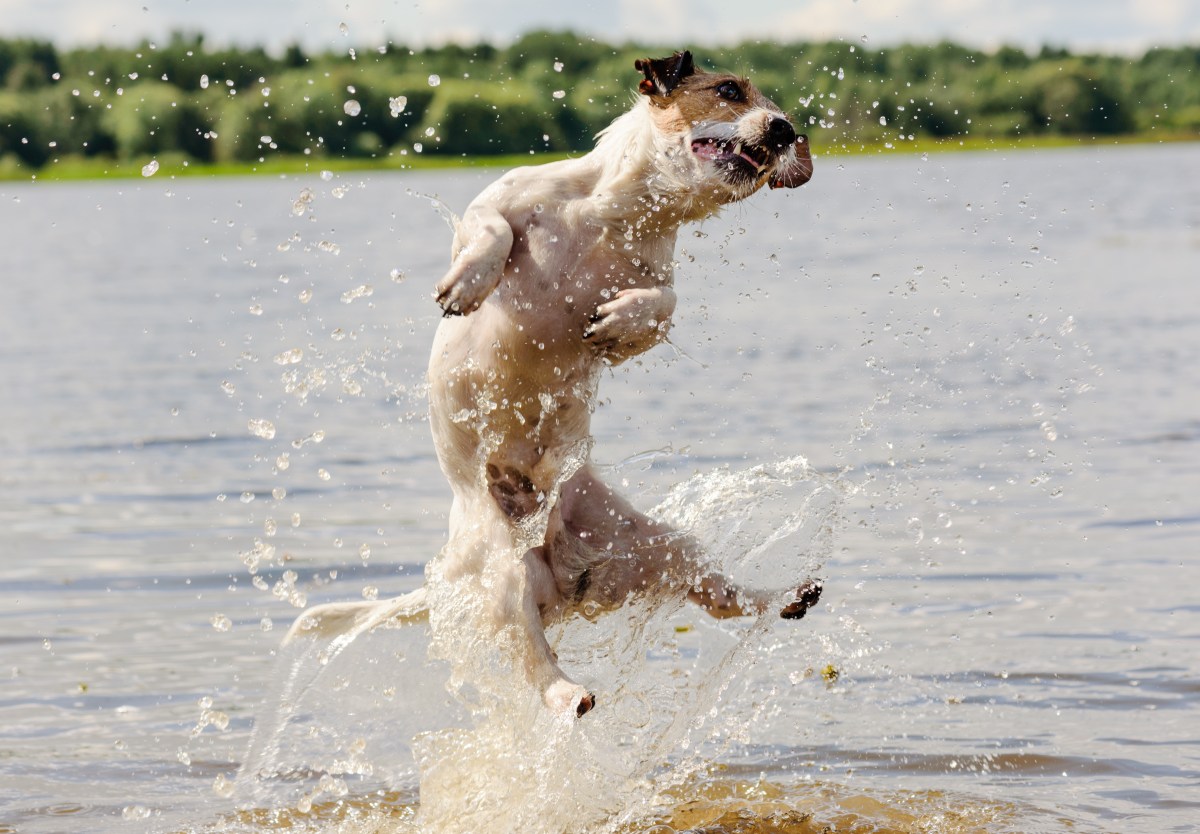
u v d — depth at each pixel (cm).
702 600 752
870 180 6700
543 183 695
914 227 4081
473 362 695
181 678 882
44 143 6869
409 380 1891
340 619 736
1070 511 1205
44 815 699
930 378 1841
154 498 1328
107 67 6944
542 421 707
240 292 3030
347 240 4222
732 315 2467
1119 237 3725
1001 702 812
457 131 5225
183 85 6806
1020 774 722
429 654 714
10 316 2758
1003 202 5172
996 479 1308
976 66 4950
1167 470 1334
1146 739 755
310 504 1296
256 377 1970
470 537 700
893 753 755
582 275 688
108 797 723
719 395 1739
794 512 838
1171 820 658
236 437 1588
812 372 1909
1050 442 1450
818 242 3562
